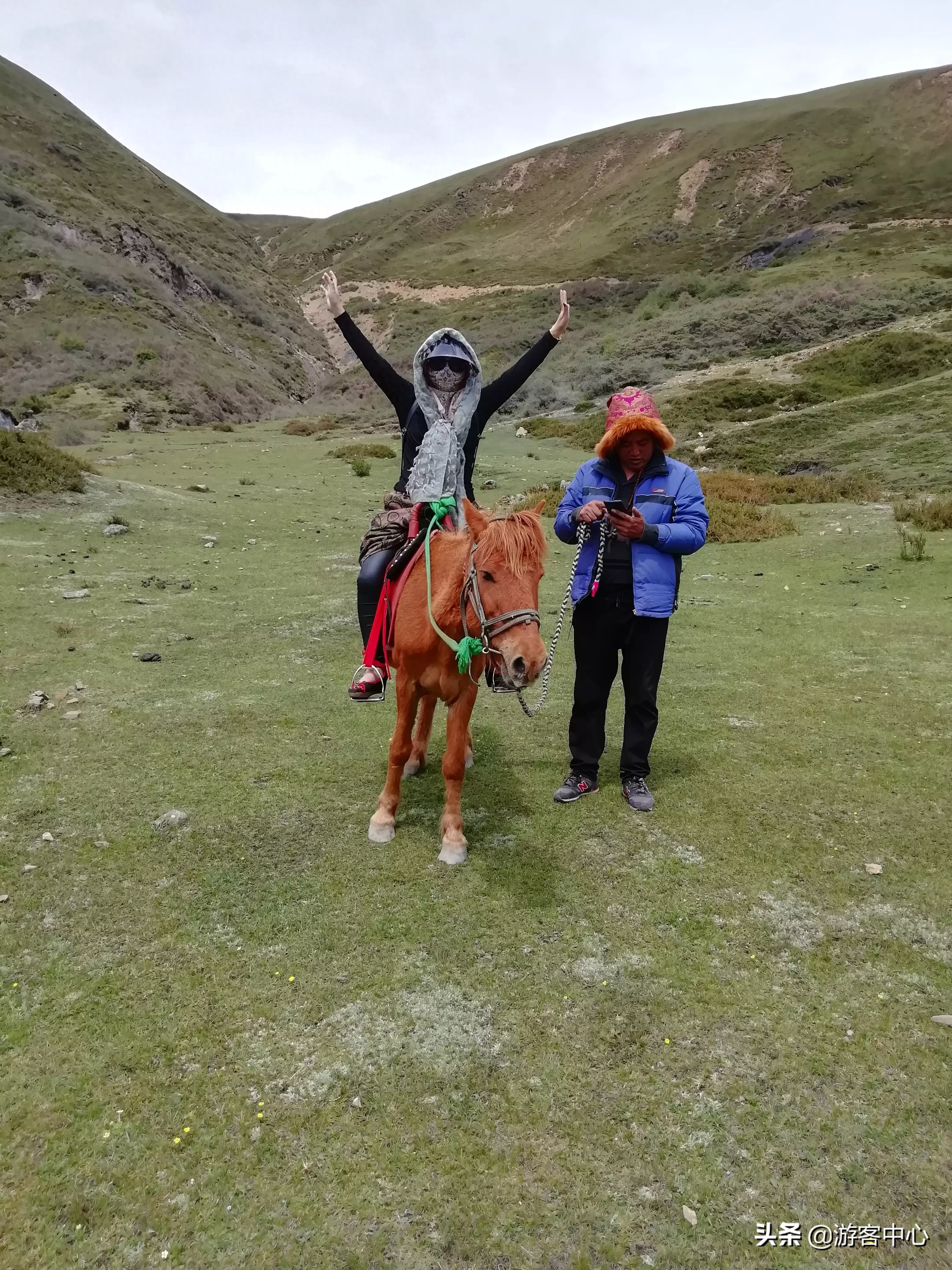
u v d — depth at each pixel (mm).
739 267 67750
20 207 53000
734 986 3100
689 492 4320
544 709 6066
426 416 4348
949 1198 2301
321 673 6598
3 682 6137
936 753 5027
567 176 119438
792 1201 2289
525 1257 2137
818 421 21688
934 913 3539
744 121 107750
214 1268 2100
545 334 4738
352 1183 2326
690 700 6055
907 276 40281
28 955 3229
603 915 3529
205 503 14492
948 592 8836
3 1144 2418
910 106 97062
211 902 3592
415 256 101625
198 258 64938
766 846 4070
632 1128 2504
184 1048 2789
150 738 5270
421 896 3656
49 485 13195
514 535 3262
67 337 41750
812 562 10812
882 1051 2795
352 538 12422
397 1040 2832
